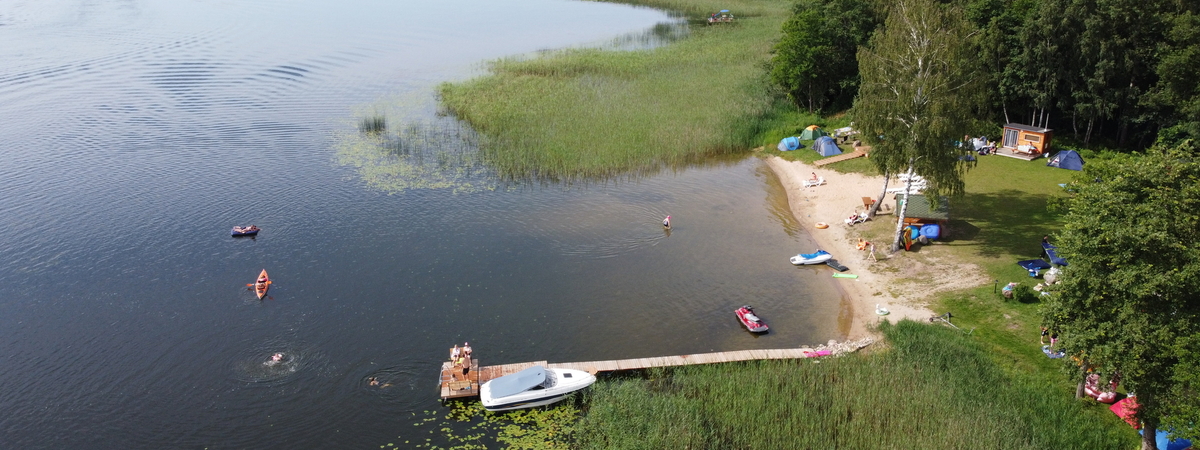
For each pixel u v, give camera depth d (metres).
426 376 41.78
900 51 53.94
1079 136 77.94
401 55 130.12
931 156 52.75
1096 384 38.00
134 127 88.00
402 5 196.88
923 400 37.19
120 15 174.00
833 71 90.31
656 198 68.38
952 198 60.47
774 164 78.19
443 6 195.62
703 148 80.25
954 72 52.44
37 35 145.12
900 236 56.31
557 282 52.09
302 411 38.81
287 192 67.94
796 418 36.84
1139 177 33.81
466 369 40.06
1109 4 69.38
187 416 38.38
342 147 80.88
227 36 148.38
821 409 37.75
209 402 39.44
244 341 44.62
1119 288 32.56
